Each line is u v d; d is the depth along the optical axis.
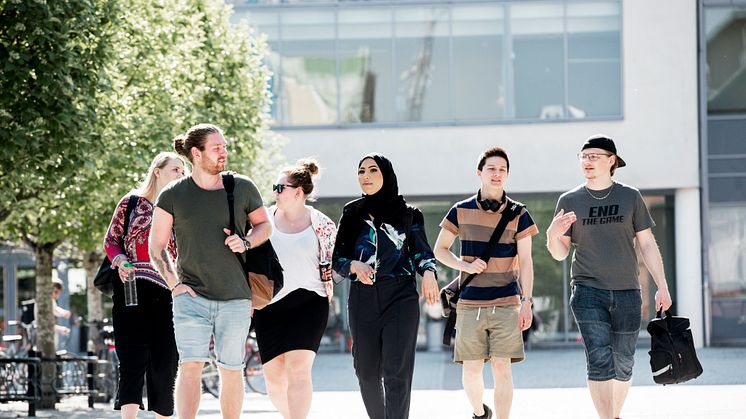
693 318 56.78
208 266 14.51
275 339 16.45
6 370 27.84
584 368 43.41
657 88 57.16
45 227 31.55
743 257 56.78
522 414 24.72
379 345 16.16
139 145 30.06
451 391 33.16
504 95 57.62
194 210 14.48
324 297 16.84
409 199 58.06
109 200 29.88
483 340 17.81
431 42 57.75
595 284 17.42
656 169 57.19
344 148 58.00
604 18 57.28
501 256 17.70
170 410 16.97
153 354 16.89
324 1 57.81
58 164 25.84
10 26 25.03
